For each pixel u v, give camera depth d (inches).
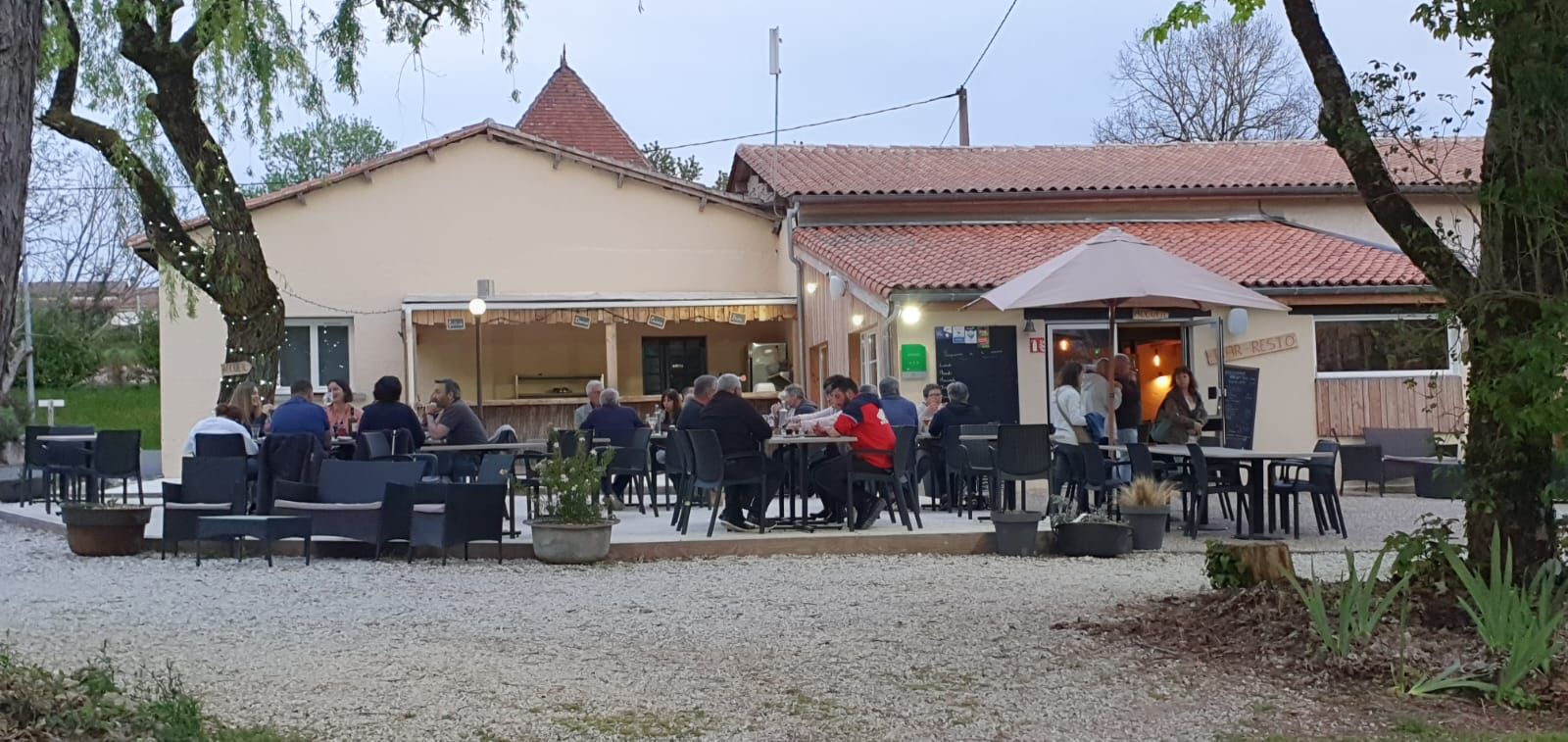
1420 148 299.6
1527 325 274.5
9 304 180.5
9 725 191.6
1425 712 234.7
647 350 965.2
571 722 224.7
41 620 317.4
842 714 232.2
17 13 180.2
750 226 944.9
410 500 434.3
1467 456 295.9
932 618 322.0
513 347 944.9
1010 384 698.8
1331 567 416.2
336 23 599.2
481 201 907.4
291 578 393.7
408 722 222.8
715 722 225.9
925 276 697.0
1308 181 887.7
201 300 854.5
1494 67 275.0
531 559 444.1
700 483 473.7
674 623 316.5
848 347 779.4
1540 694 240.5
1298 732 222.7
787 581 391.5
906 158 961.5
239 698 237.5
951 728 224.2
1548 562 278.5
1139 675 259.3
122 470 537.3
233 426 480.7
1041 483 721.0
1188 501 541.3
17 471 677.3
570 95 1234.6
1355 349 726.5
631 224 927.0
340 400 621.9
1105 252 504.7
